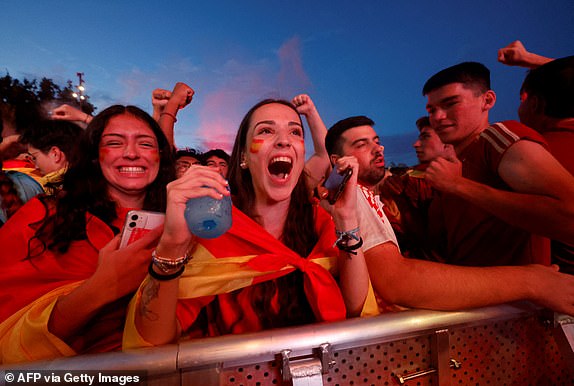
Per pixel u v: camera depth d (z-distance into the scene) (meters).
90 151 0.82
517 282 0.70
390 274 0.72
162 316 0.56
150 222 0.67
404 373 0.64
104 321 0.72
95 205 0.80
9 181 1.19
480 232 1.05
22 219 0.77
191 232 0.52
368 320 0.60
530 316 0.74
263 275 0.71
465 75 1.09
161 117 1.41
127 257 0.64
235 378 0.54
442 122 1.16
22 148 1.50
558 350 0.77
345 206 0.68
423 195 1.44
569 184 0.80
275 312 0.76
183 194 0.49
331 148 1.56
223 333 0.74
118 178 0.82
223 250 0.72
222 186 0.50
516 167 0.85
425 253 1.33
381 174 1.51
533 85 1.10
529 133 0.88
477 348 0.69
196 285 0.67
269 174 0.81
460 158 1.15
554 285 0.71
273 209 0.84
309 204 0.90
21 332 0.60
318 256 0.79
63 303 0.61
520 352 0.73
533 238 0.96
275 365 0.55
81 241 0.76
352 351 0.59
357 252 0.70
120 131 0.82
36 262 0.72
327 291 0.73
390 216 1.45
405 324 0.61
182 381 0.51
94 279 0.62
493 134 0.93
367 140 1.47
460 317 0.66
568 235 0.81
